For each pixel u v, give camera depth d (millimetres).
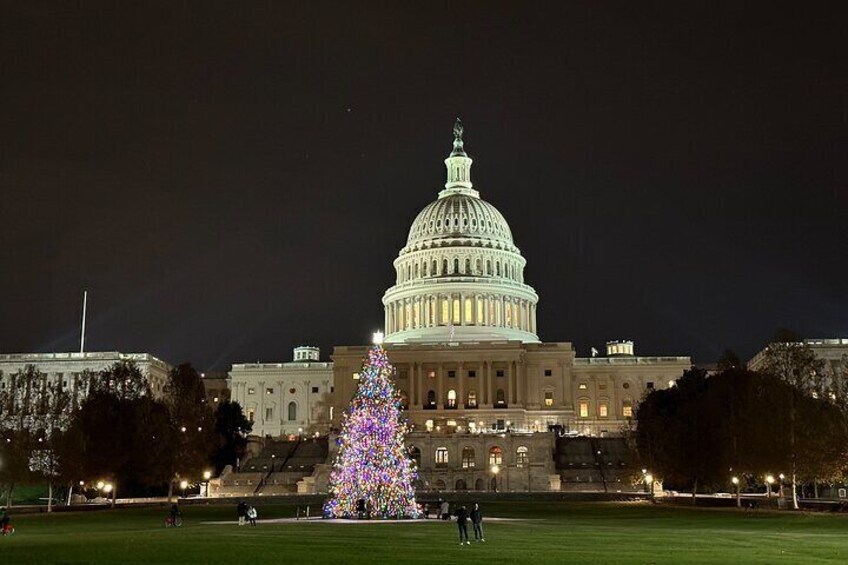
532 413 180750
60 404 114625
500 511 86188
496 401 182250
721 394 99250
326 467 130875
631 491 126688
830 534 52312
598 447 146125
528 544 43812
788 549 41406
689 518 72500
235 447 144125
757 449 85875
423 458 141875
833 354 170000
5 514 60844
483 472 135375
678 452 100000
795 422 84188
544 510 88000
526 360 185875
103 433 101500
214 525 64125
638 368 192250
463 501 109000
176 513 65562
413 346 183375
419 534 51312
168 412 112875
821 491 115375
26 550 41062
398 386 182250
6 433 101500
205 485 131625
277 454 149250
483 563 34562
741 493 121562
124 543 45000
